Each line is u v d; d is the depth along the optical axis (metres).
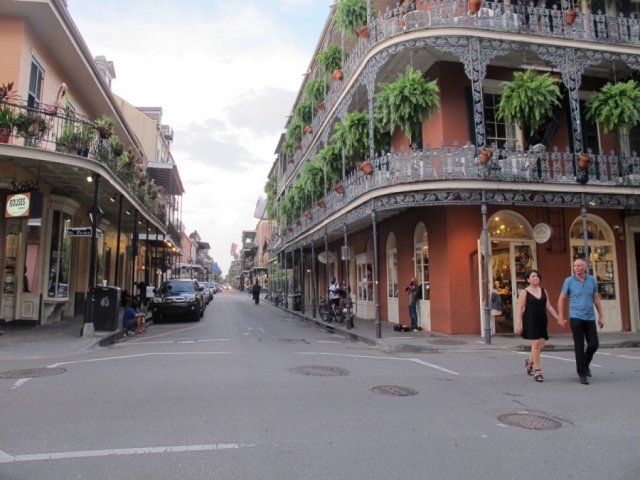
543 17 14.06
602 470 4.23
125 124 22.39
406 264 17.09
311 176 20.50
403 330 15.37
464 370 8.97
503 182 12.83
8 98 12.23
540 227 14.34
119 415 5.71
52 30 14.38
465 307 14.27
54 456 4.41
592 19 14.30
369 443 4.86
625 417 5.85
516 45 13.48
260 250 75.19
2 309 14.67
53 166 13.32
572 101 13.78
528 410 6.15
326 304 19.69
